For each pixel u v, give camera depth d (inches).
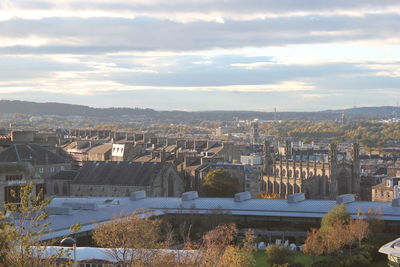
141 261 5580.7
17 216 6752.0
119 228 5999.0
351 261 7657.5
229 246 6589.6
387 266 7775.6
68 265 5036.9
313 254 7736.2
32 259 4667.8
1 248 4495.6
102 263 5905.5
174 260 5669.3
